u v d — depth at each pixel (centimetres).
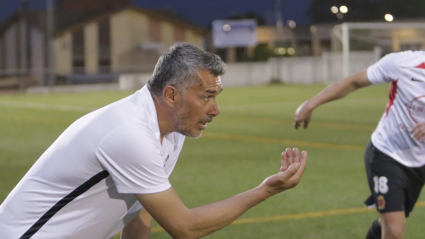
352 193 728
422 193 718
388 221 423
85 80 3762
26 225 276
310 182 791
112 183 278
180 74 268
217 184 796
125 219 314
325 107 1912
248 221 609
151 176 271
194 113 274
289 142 1177
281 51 4228
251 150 1083
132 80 3209
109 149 268
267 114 1733
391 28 2923
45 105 2203
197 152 1065
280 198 704
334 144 1142
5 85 3553
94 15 4419
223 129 1392
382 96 2361
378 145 441
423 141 400
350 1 5016
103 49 4438
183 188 773
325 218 619
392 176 428
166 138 292
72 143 272
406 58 424
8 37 4666
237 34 4247
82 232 284
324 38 4506
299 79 3384
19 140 1263
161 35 4656
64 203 276
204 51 272
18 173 895
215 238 554
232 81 3378
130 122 270
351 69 3075
